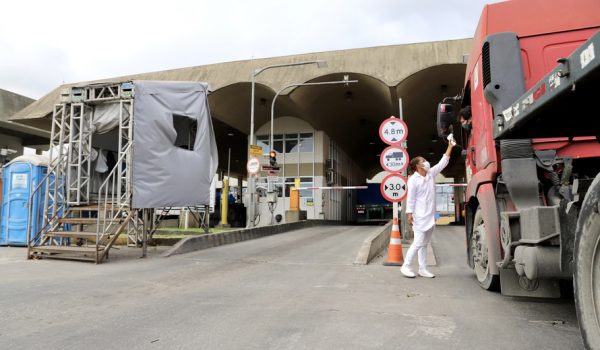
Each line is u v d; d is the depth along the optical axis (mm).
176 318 4746
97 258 9078
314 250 11734
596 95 3092
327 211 32562
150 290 6340
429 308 5148
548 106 3365
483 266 6129
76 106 10500
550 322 4480
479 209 6312
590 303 2969
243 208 30281
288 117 32469
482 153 5781
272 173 22609
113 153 12664
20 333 4215
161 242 12859
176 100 10602
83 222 9922
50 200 12820
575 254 3152
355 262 9102
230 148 44594
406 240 13023
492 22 5488
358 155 47312
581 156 4754
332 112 31031
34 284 6777
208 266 8773
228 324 4500
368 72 23734
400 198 9109
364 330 4262
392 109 28578
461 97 7215
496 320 4582
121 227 9500
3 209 13055
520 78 4863
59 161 10500
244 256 10414
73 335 4152
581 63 2758
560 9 5238
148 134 9945
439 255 10578
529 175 4734
